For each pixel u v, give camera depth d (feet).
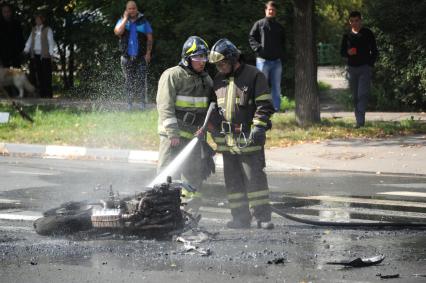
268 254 29.04
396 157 56.13
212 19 94.68
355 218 36.83
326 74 149.38
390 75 86.48
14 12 104.47
